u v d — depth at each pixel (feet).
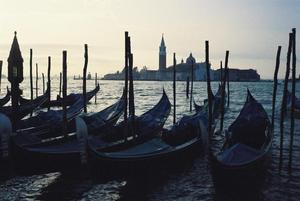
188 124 65.87
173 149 56.08
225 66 74.95
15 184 51.21
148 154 52.39
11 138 49.80
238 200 46.57
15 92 68.18
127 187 50.57
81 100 99.19
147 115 70.49
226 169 45.24
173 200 46.70
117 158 50.08
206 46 62.59
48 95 110.73
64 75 60.85
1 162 52.31
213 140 78.33
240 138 57.72
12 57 69.05
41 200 46.39
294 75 53.93
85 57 76.18
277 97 264.11
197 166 59.57
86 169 53.06
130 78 59.98
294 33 53.47
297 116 121.08
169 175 55.47
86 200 46.55
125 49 59.72
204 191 49.37
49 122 75.87
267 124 61.82
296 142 80.48
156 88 440.86
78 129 49.34
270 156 56.13
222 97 80.02
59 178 53.57
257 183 49.90
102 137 59.62
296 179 53.62
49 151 51.19
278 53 61.11
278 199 46.85
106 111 80.74
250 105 68.59
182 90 378.53
